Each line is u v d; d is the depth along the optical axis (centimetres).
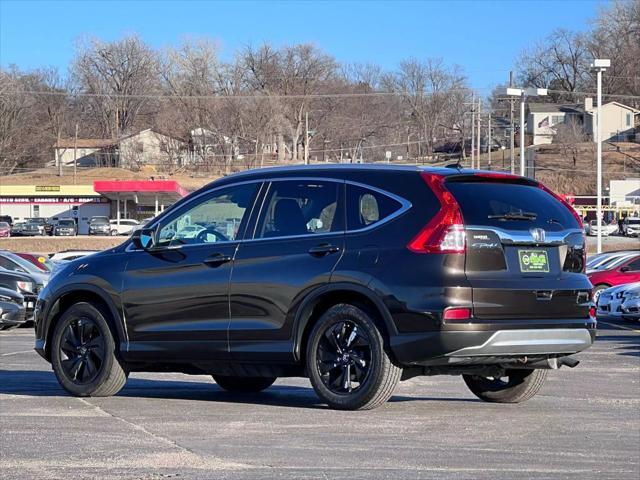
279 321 891
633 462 679
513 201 873
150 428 807
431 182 848
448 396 1039
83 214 9331
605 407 941
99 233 8162
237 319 916
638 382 1184
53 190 9350
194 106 10106
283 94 10700
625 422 845
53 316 1034
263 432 786
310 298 876
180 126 10200
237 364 929
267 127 9769
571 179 10156
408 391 1087
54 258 3431
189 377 1246
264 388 1083
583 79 12838
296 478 628
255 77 10919
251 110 9781
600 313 2545
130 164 10981
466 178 866
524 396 958
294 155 9988
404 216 848
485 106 12738
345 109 10806
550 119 11738
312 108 10712
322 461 678
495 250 836
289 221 912
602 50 12762
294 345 885
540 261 864
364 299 859
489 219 841
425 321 814
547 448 726
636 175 10169
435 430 796
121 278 984
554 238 874
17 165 11544
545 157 10750
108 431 794
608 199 9650
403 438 761
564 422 843
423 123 11475
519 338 834
